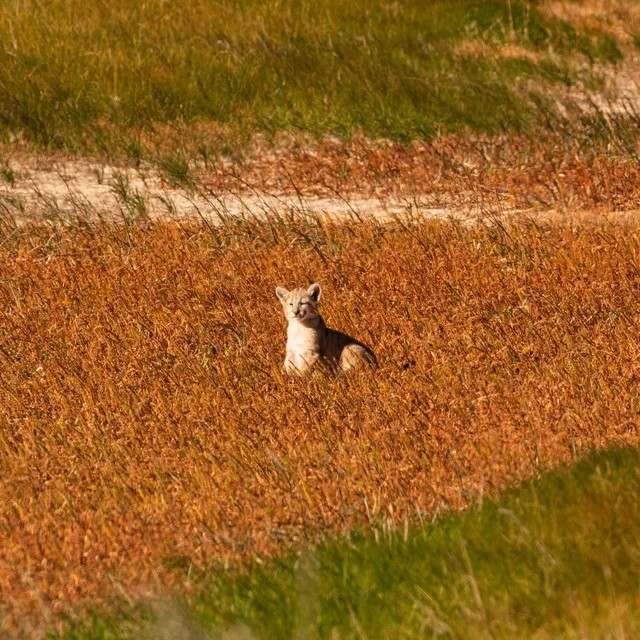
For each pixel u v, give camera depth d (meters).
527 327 38.22
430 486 28.92
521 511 26.30
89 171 63.16
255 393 35.59
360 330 39.72
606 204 54.62
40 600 25.42
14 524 29.33
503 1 88.31
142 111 70.00
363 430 32.59
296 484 29.86
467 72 75.00
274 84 73.25
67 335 41.31
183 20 81.69
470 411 33.09
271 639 23.05
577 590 22.84
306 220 52.00
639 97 73.88
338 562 25.38
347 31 81.62
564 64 78.81
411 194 57.72
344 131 66.44
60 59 74.62
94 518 29.06
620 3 95.62
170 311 42.41
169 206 55.19
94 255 48.69
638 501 25.56
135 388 36.72
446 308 40.72
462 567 24.48
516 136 65.06
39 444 33.31
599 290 41.09
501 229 48.19
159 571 26.41
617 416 31.95
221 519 28.59
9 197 57.66
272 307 42.31
